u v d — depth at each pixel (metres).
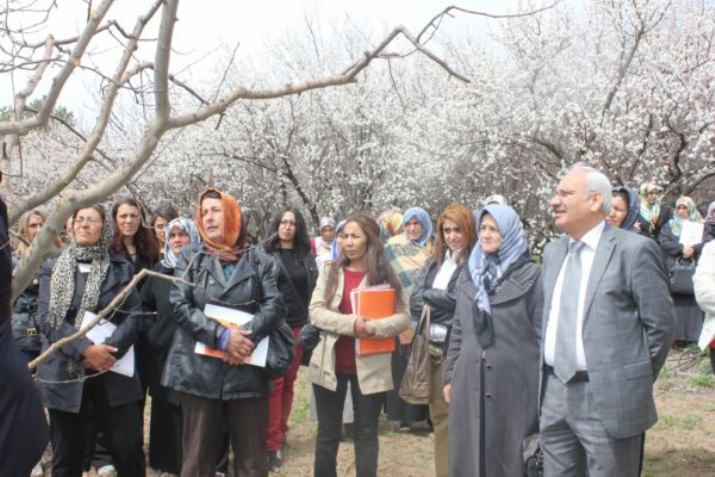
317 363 4.06
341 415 4.16
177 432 4.66
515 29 14.80
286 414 5.31
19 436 2.15
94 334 3.76
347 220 4.25
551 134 14.04
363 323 3.95
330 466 4.10
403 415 4.57
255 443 3.71
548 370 3.18
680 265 8.00
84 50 1.77
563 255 3.19
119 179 1.81
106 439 3.95
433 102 16.48
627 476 2.96
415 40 2.00
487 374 3.56
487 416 3.54
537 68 14.25
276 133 16.50
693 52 13.28
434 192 16.45
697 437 5.40
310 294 5.50
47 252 1.83
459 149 15.15
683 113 12.70
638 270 2.91
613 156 13.16
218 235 3.73
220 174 16.38
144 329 4.40
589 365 2.93
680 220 8.68
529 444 3.51
